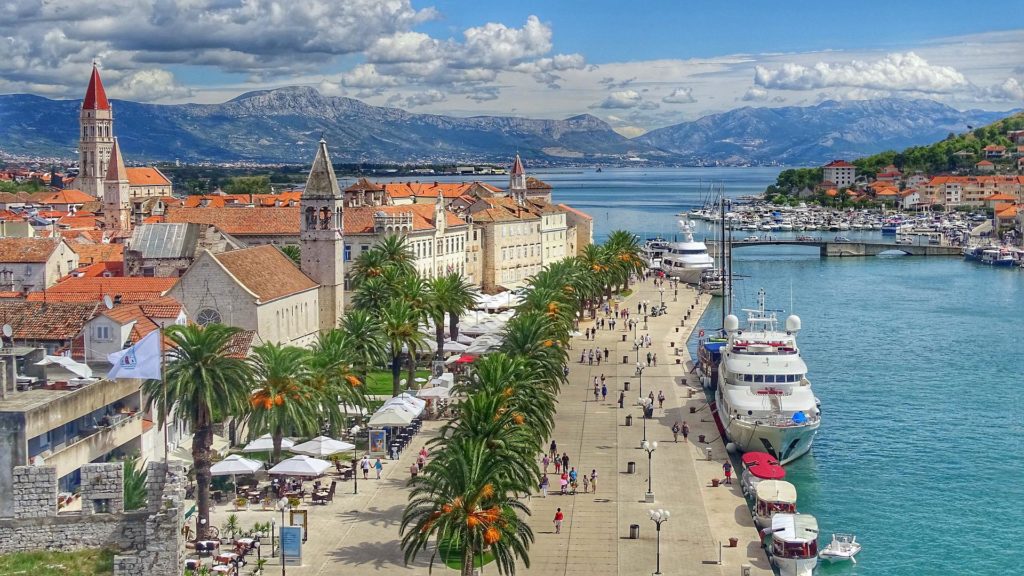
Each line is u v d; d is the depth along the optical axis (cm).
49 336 10988
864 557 9750
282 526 8612
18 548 6359
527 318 12612
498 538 7744
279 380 10562
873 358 19262
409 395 13250
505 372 10306
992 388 16738
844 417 14825
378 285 15450
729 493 11062
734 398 13038
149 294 14300
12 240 16688
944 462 12688
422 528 7906
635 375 17088
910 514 10888
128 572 6247
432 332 18038
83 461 8638
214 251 16200
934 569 9469
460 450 7981
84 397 8806
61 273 16838
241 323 14125
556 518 9806
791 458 12550
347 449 10900
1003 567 9519
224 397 8981
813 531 9438
